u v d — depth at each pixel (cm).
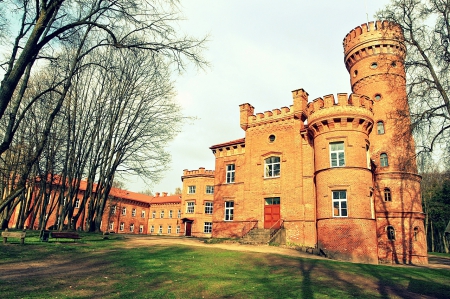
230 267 1516
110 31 1021
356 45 3369
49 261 1469
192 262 1602
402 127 1948
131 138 3062
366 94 3231
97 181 3300
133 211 7119
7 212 2922
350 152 2569
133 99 3073
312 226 2783
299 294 1045
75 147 2838
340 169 2541
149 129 3106
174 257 1733
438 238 6166
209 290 1063
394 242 2812
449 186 5044
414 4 1902
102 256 1675
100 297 920
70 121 2825
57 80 2539
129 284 1104
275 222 3014
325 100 2719
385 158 3036
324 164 2645
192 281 1182
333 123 2652
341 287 1180
